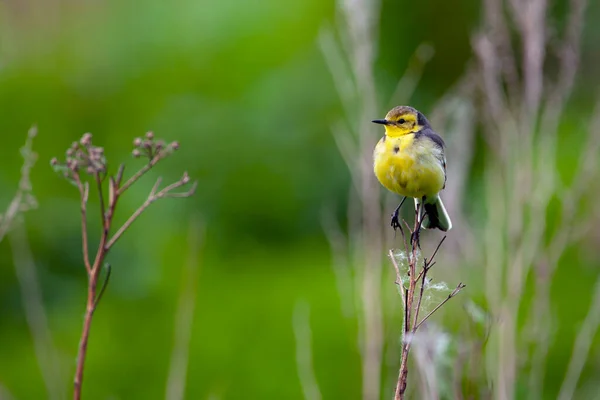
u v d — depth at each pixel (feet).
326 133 55.31
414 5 58.85
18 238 46.09
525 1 32.30
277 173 55.47
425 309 25.95
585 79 59.57
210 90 61.36
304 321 43.04
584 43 59.88
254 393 41.75
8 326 45.06
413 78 57.00
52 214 48.16
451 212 32.27
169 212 54.19
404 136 26.84
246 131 56.70
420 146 26.50
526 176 30.96
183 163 55.98
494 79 33.12
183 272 49.85
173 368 31.48
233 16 65.77
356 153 37.70
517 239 30.55
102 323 46.32
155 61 64.90
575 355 30.42
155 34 67.26
